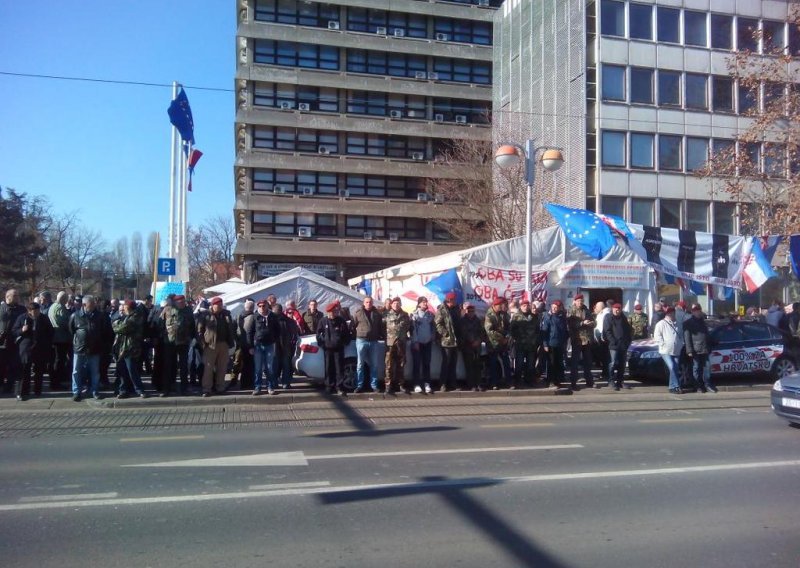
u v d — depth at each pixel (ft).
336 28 141.69
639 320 53.83
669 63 111.96
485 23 152.97
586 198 107.65
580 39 109.40
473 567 14.80
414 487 21.17
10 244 146.30
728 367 48.52
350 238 142.00
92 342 38.50
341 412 36.50
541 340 45.85
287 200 137.18
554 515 18.47
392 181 144.46
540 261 55.47
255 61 138.31
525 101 125.08
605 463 24.58
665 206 110.42
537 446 27.58
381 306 49.93
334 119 139.85
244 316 41.75
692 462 24.85
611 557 15.40
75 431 30.73
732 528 17.47
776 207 66.74
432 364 45.37
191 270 212.02
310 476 22.50
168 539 16.52
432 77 146.61
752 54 70.23
